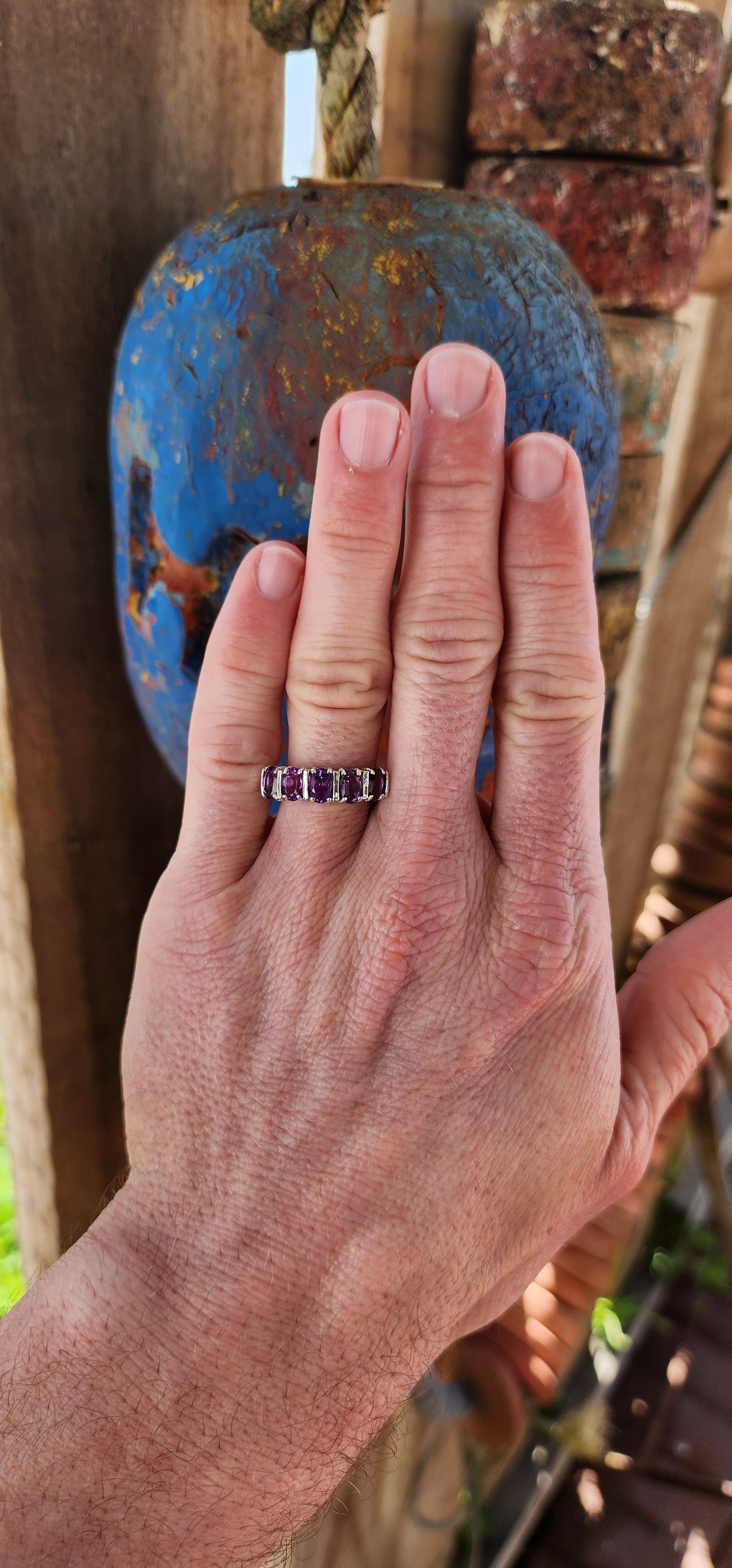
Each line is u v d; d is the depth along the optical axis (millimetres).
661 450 285
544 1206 183
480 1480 458
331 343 179
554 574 168
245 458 185
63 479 240
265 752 190
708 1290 620
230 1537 168
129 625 221
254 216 191
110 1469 163
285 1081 181
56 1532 159
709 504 389
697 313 376
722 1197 520
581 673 174
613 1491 517
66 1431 165
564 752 179
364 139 210
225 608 182
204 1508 166
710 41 247
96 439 243
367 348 179
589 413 201
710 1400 558
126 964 313
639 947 523
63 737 266
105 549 255
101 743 276
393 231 185
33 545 241
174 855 210
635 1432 542
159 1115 188
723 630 523
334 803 182
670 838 519
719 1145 514
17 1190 357
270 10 198
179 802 306
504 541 169
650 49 236
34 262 217
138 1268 175
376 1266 173
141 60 219
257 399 182
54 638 254
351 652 172
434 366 157
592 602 173
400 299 180
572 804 182
